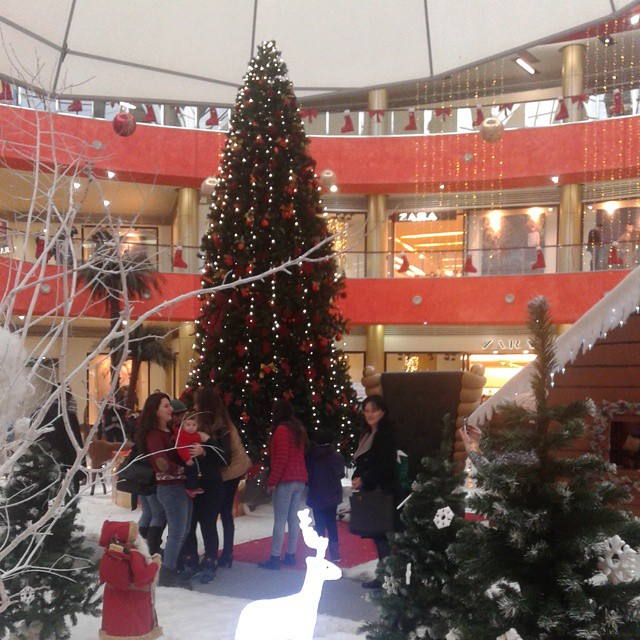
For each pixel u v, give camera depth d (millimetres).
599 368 5879
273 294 10188
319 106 22719
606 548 2418
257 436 10211
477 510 2523
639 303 5070
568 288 18938
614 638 2299
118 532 4340
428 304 20000
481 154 19984
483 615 2465
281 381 10289
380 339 21359
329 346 10711
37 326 13375
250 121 10391
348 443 10742
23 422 1963
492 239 22109
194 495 6098
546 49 21422
